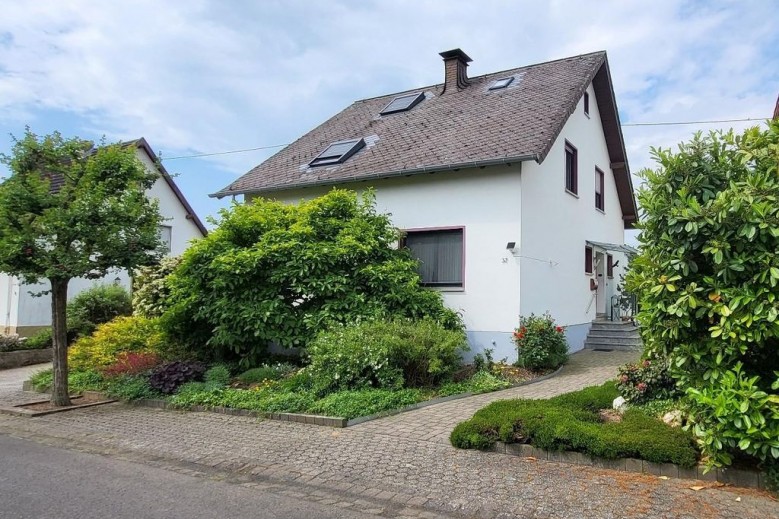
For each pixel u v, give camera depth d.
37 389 10.62
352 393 8.06
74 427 7.80
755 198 4.71
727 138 5.44
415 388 8.84
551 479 5.06
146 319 12.45
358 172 13.20
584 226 15.48
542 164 12.62
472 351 11.67
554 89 13.97
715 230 4.84
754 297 4.57
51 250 8.61
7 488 5.21
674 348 5.16
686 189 5.24
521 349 10.69
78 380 10.51
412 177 12.75
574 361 12.15
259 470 5.67
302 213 11.47
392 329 9.34
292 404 7.85
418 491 4.93
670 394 6.65
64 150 8.90
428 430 6.75
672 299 5.08
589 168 16.16
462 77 17.00
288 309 10.43
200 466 5.94
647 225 5.37
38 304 18.11
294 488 5.16
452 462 5.60
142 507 4.68
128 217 8.78
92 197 8.48
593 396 7.14
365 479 5.27
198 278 10.44
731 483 4.82
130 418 8.23
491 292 11.58
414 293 10.84
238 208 11.46
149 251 9.41
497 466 5.45
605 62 15.98
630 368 7.16
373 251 11.23
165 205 22.89
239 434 7.03
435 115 15.21
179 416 8.22
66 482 5.39
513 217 11.43
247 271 10.18
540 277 12.31
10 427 7.97
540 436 5.62
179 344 11.08
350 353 8.66
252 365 10.44
